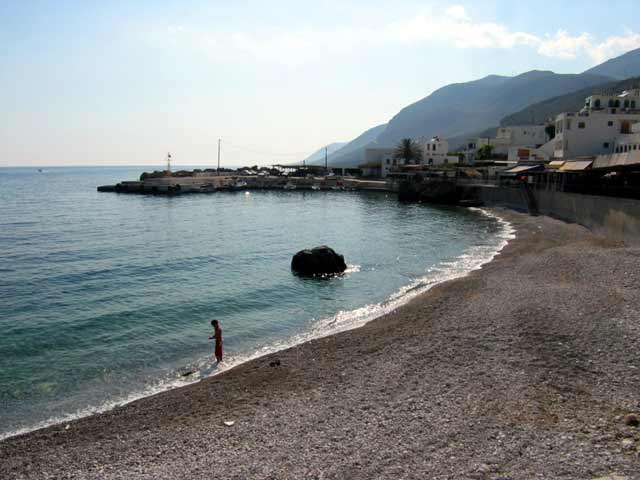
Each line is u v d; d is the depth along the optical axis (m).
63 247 50.31
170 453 13.53
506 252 42.94
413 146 150.75
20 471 13.16
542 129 126.62
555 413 13.98
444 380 16.88
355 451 12.80
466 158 141.62
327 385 17.47
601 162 52.50
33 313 28.34
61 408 17.47
